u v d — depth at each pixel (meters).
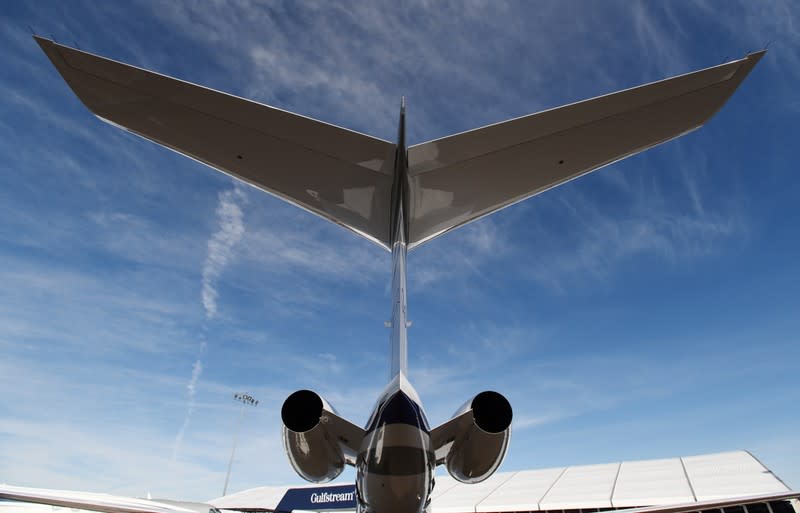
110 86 4.03
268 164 4.53
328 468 3.58
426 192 4.72
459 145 4.54
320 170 4.56
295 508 24.30
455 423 3.41
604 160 4.45
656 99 4.17
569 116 4.38
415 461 2.86
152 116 4.22
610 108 4.28
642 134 4.31
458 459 3.49
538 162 4.53
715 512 17.91
